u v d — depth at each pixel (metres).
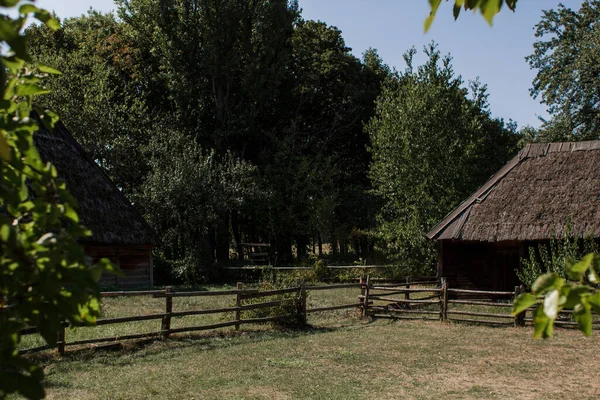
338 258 35.94
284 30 37.19
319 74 42.62
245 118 36.22
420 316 15.79
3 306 2.04
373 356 10.49
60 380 8.30
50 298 1.98
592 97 33.69
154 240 24.84
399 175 26.31
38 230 2.13
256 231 40.88
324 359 10.20
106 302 17.41
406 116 26.36
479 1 1.88
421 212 25.48
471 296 19.94
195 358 10.08
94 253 22.88
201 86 35.41
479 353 10.84
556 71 35.38
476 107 32.47
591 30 34.34
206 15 34.03
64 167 22.11
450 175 25.67
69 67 33.66
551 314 1.73
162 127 33.38
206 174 29.31
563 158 19.92
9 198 2.05
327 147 43.47
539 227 18.16
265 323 13.63
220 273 29.03
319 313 16.19
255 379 8.71
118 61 38.12
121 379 8.52
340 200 39.50
